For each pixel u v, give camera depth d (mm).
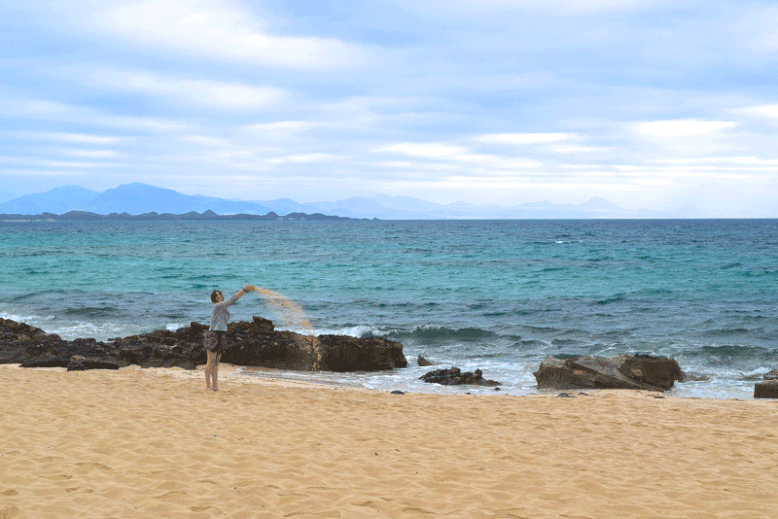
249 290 10062
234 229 161125
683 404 9914
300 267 41906
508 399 10328
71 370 12289
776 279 32938
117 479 4586
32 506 3869
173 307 24172
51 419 6695
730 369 14766
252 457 5516
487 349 17266
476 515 4086
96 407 7645
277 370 14195
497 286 31359
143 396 8852
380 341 15445
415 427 7473
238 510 3996
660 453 6359
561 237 92500
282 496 4359
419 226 196250
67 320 20984
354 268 41125
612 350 16797
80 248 63656
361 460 5598
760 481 5203
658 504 4430
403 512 4109
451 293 29016
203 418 7344
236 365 14406
